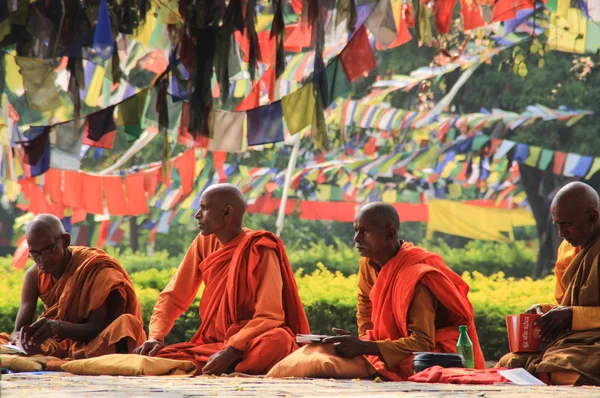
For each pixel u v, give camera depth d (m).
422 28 17.41
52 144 20.47
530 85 50.81
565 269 15.62
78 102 17.84
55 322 18.42
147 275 36.84
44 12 17.30
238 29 17.72
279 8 17.53
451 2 17.78
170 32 18.47
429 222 54.78
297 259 53.66
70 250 19.98
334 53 29.34
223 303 17.64
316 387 11.45
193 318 30.67
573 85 50.81
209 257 18.12
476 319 30.91
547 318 14.62
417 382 13.53
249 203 44.72
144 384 12.09
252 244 17.75
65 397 9.59
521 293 34.81
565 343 14.45
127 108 19.05
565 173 45.81
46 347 18.94
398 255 16.38
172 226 64.75
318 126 17.69
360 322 17.95
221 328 17.66
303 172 44.69
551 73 51.06
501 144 44.81
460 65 37.75
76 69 17.86
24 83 17.41
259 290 17.42
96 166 54.34
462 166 47.28
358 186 48.94
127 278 19.97
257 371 16.50
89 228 61.50
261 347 16.48
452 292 15.86
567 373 13.80
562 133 51.78
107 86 25.53
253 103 20.84
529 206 56.44
